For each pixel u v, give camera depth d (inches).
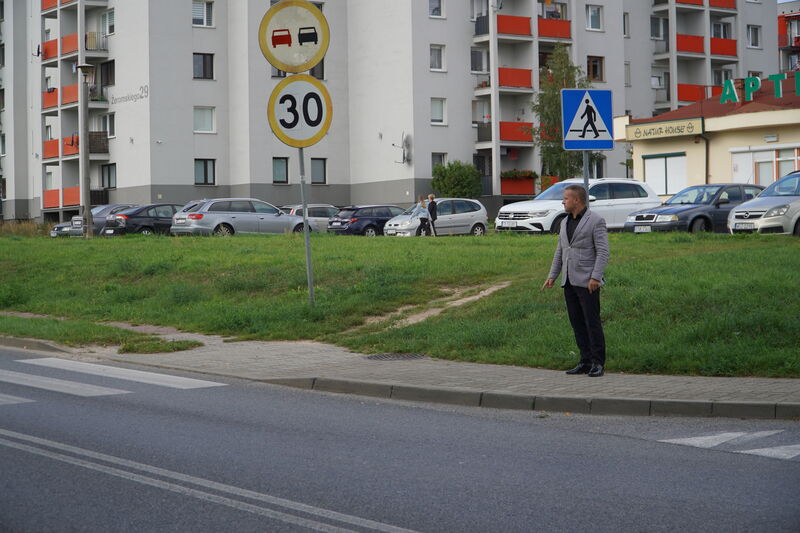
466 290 642.2
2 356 526.9
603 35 2343.8
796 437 305.4
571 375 413.1
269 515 221.1
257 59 2111.2
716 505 227.1
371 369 442.3
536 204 1102.4
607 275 577.9
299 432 320.5
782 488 242.8
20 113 2620.6
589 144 489.7
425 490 243.6
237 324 589.3
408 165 2103.8
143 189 2117.4
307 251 601.9
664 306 495.5
